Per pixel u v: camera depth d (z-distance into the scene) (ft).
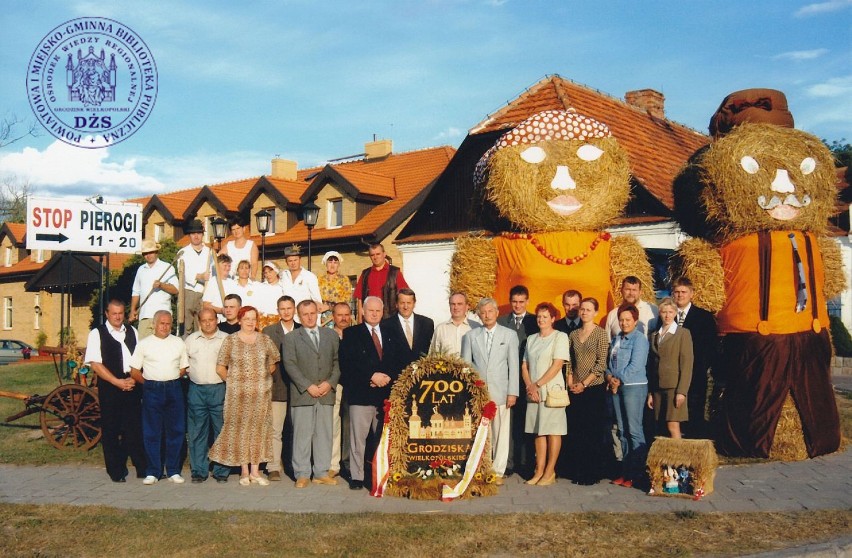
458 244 33.83
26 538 22.72
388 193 96.07
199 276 39.09
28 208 48.42
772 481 28.45
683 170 34.47
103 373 30.35
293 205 100.89
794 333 32.09
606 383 29.37
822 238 33.58
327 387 29.58
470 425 27.91
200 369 30.35
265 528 23.48
